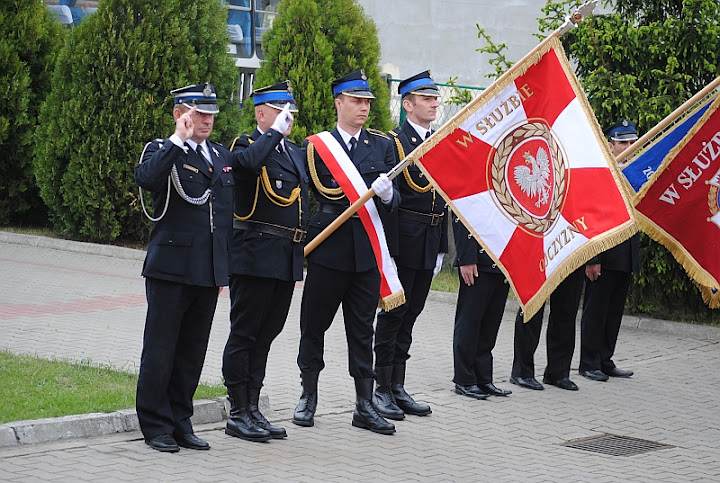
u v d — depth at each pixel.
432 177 7.30
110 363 8.67
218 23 15.19
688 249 8.88
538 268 7.26
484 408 8.44
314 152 7.58
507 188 7.32
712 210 8.82
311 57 14.38
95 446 6.65
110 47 14.62
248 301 7.09
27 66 16.02
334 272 7.49
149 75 14.59
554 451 7.34
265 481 6.21
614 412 8.53
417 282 8.24
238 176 7.06
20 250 14.65
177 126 6.46
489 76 13.14
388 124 14.82
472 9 19.78
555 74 7.37
